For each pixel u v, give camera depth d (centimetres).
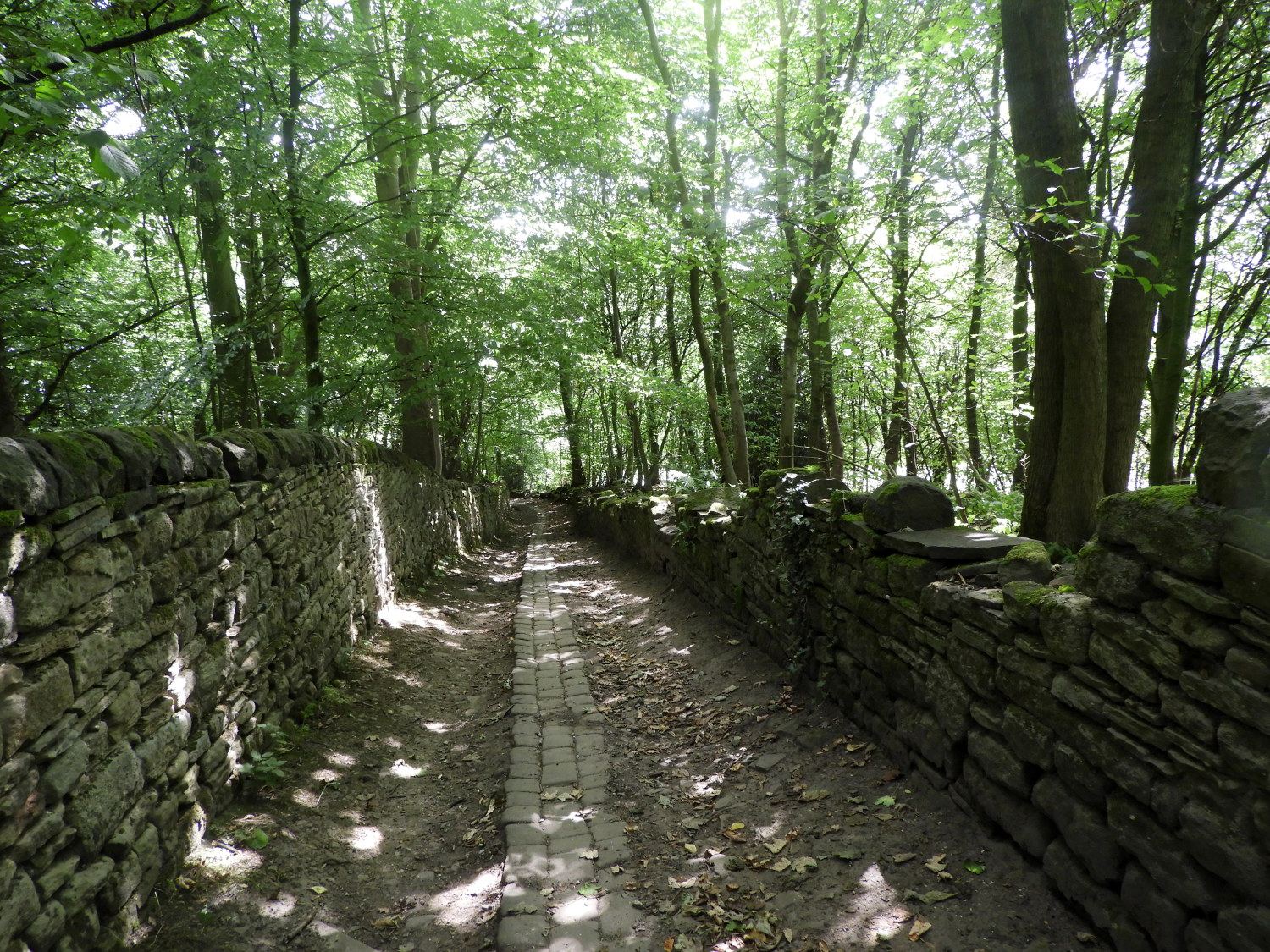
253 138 621
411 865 325
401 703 516
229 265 826
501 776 407
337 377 845
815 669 450
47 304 588
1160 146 332
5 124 250
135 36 335
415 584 929
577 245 1145
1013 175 616
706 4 803
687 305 1545
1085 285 329
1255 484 173
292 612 448
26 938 190
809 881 280
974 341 762
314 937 265
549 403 2402
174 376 616
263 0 702
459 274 899
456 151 1178
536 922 272
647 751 431
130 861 246
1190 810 189
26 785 194
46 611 208
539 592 966
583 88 784
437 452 1396
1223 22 356
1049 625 244
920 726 326
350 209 777
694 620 688
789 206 562
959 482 780
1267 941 170
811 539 460
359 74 737
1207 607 182
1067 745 238
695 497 833
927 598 319
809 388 1298
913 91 609
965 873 266
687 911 273
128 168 207
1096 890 227
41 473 208
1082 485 341
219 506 347
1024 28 335
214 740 327
